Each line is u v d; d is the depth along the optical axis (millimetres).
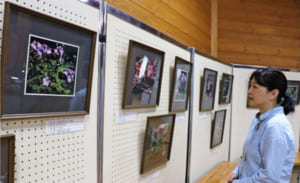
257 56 3316
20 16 706
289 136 1209
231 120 2830
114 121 1108
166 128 1521
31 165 770
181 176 1830
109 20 1059
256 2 3318
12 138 690
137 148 1289
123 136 1174
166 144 1546
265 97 1313
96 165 1012
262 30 3332
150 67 1312
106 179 1069
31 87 745
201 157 2145
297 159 2551
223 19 3219
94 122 995
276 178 1149
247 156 1368
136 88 1214
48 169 822
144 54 1251
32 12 727
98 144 1019
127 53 1172
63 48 834
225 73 2543
